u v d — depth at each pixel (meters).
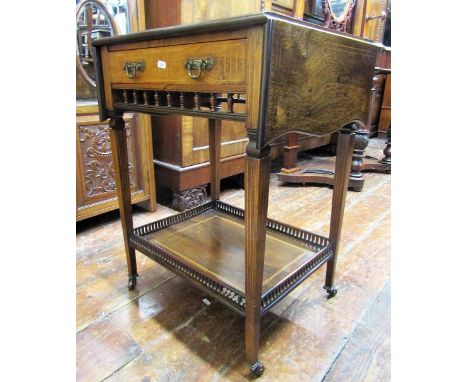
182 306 0.91
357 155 1.88
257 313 0.66
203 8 1.32
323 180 1.94
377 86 3.22
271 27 0.48
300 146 2.29
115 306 0.91
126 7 1.22
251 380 0.69
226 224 1.11
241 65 0.53
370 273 1.07
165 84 0.67
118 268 1.09
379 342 0.79
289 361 0.73
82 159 1.22
